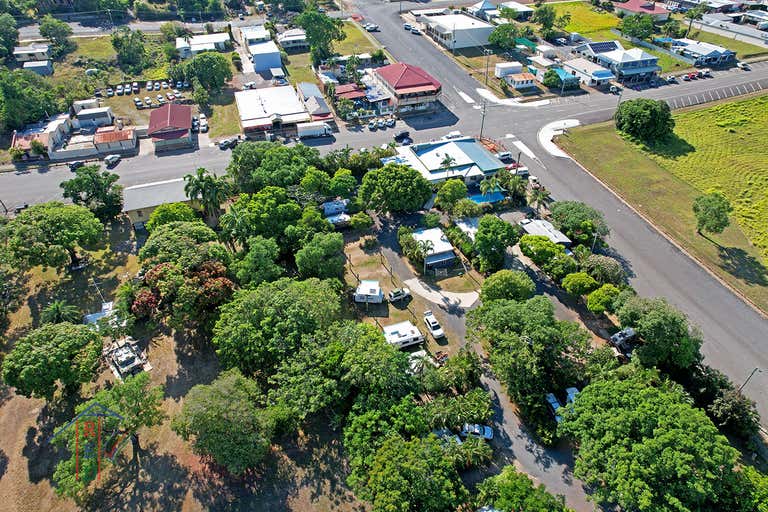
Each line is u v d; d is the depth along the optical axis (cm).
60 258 8775
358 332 7106
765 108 14950
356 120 14550
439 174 11500
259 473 6400
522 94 16012
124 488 6278
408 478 5444
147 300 7662
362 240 10288
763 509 5125
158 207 9862
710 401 6962
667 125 13525
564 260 8850
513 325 7100
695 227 10569
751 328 8406
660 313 7175
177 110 14125
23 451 6712
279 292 7600
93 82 16250
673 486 5231
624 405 5981
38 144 12538
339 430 6825
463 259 9838
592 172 12325
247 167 10862
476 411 6638
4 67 16250
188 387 7456
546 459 6538
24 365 6588
